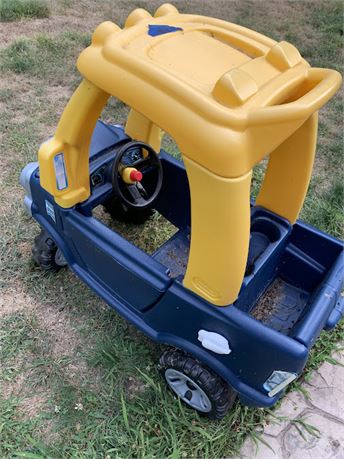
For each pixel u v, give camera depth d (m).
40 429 1.77
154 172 2.10
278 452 1.76
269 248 1.76
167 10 1.67
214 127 1.17
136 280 1.70
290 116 1.17
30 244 2.40
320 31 4.50
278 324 1.89
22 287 2.22
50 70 3.58
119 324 2.12
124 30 1.44
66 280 2.27
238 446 1.77
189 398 1.83
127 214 2.48
